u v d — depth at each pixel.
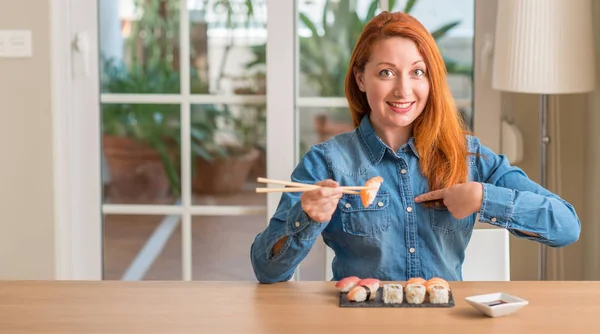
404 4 3.18
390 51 1.89
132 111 3.27
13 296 1.79
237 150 3.28
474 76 3.18
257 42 3.22
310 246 1.83
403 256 1.98
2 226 3.21
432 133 1.96
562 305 1.71
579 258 3.26
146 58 3.25
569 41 2.75
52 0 3.10
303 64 3.22
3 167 3.18
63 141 3.21
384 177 2.01
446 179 1.98
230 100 3.25
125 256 3.32
